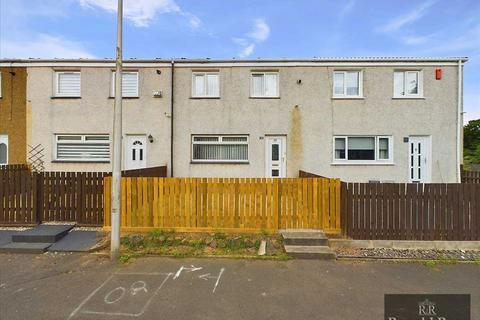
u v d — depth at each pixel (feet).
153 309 11.97
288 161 38.32
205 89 39.70
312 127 38.32
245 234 20.66
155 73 39.17
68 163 39.06
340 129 38.22
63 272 15.47
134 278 14.80
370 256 17.89
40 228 21.63
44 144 39.24
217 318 11.35
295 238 19.02
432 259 17.42
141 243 19.22
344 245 19.52
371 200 19.71
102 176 23.63
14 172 23.72
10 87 39.55
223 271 15.67
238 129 38.65
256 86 39.55
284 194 20.88
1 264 16.51
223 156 39.52
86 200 23.67
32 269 15.84
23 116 39.42
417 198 19.57
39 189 23.75
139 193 21.21
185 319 11.26
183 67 39.17
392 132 37.88
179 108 39.01
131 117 39.09
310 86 38.47
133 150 39.32
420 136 38.11
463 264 16.79
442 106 37.73
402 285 14.20
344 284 14.28
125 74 39.78
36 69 39.45
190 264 16.55
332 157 38.19
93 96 39.24
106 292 13.35
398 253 18.48
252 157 38.58
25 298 12.80
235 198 20.95
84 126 39.17
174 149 38.88
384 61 37.99
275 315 11.57
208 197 21.04
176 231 20.89
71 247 18.76
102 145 39.58
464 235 19.35
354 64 38.34
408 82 38.55
